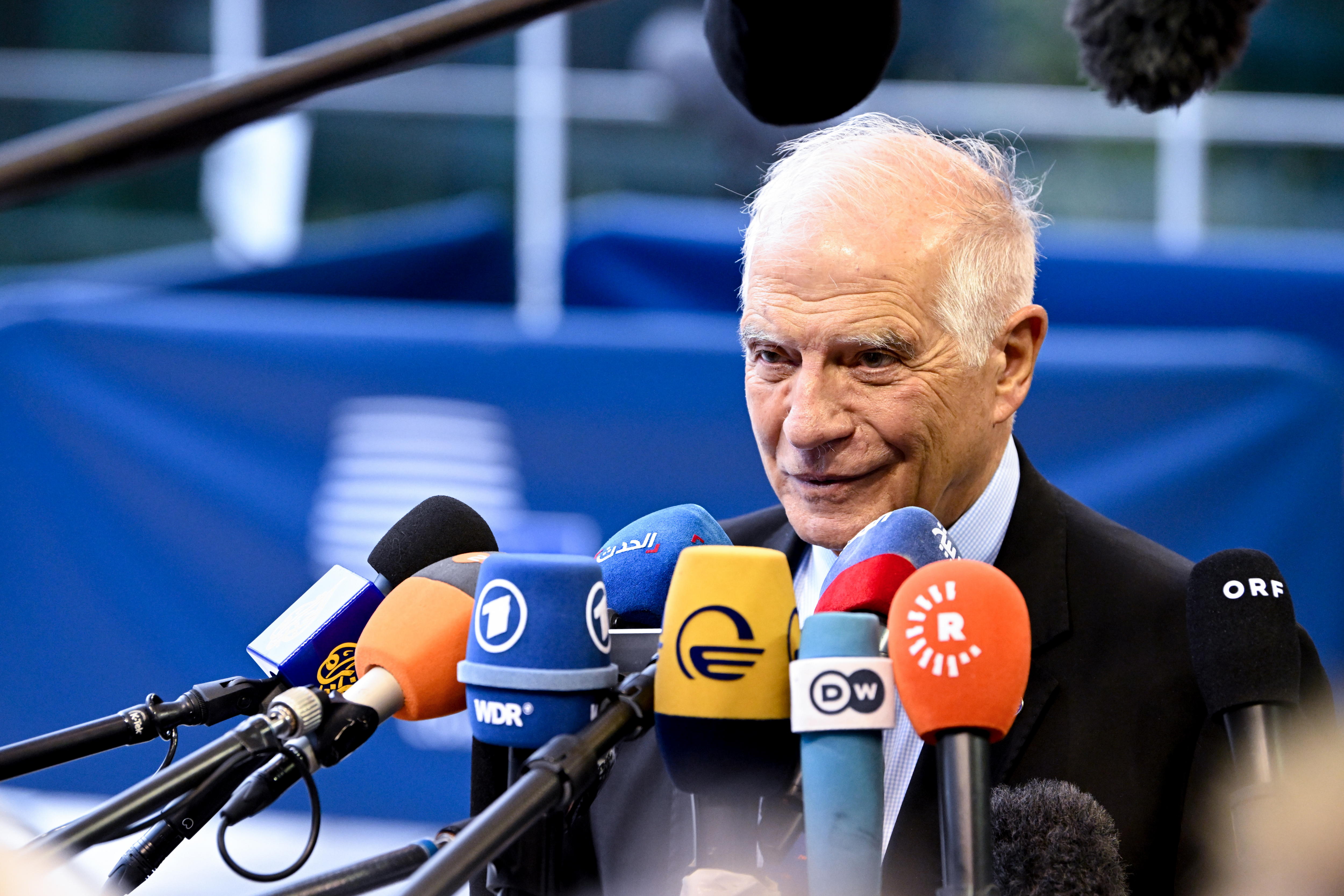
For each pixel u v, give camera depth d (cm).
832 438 198
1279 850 144
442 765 482
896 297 195
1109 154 866
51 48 883
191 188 877
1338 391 484
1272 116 865
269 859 446
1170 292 592
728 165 841
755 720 136
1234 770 157
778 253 201
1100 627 207
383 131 880
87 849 125
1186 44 120
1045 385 491
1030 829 156
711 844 144
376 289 689
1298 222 866
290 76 95
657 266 630
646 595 198
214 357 510
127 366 510
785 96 116
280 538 503
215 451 507
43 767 146
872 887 129
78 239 873
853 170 203
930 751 196
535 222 855
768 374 206
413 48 97
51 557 504
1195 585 170
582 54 870
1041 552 215
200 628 500
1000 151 227
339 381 508
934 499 206
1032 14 859
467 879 114
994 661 131
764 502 496
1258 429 485
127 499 506
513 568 141
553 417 502
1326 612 479
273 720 138
